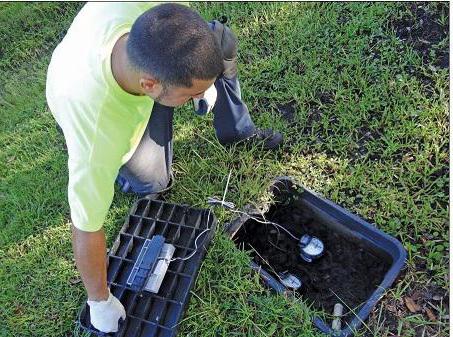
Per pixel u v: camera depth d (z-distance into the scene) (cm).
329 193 246
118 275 230
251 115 279
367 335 208
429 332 206
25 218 269
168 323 216
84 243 173
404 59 279
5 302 244
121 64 157
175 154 271
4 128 316
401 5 297
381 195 238
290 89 280
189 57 146
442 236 224
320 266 238
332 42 295
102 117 163
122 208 258
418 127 254
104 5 176
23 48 361
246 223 246
